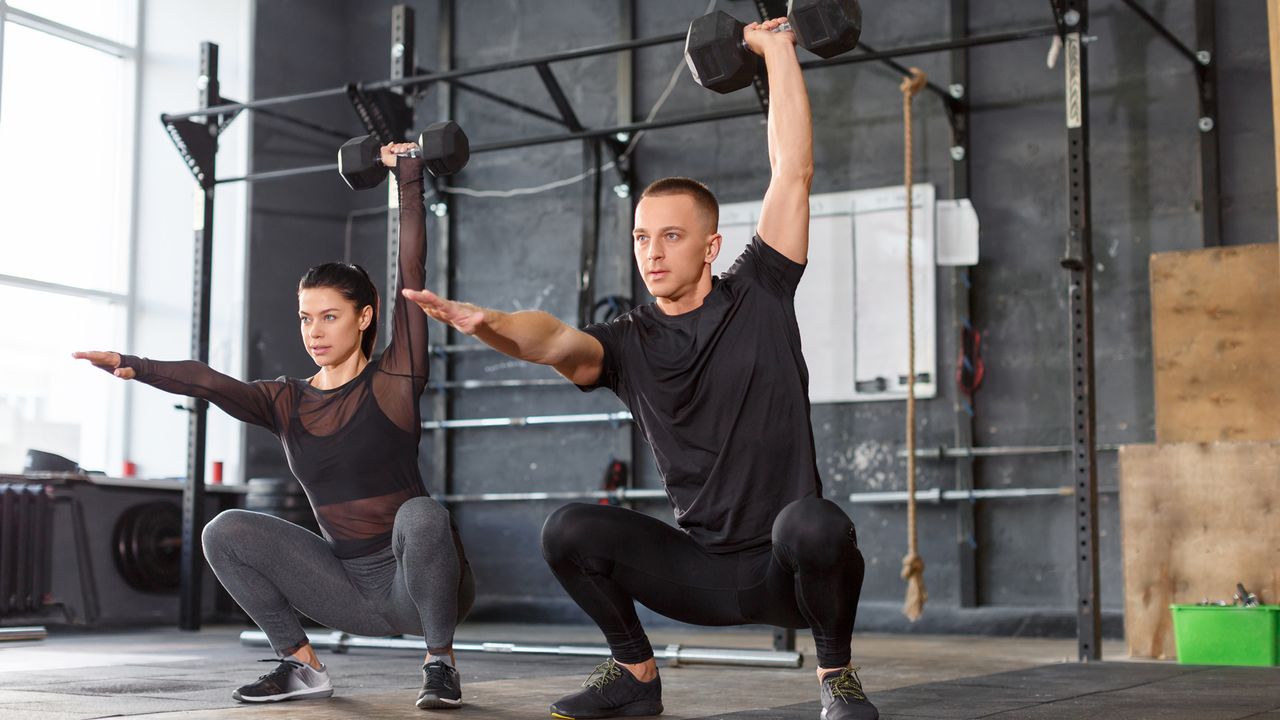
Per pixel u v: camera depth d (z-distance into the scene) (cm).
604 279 760
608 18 772
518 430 770
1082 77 472
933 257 674
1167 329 541
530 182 786
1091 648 451
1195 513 479
